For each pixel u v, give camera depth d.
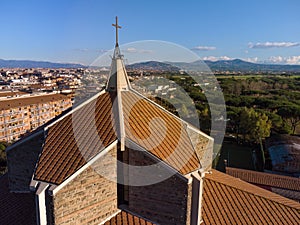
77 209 10.80
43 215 10.16
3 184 18.42
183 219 11.35
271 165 48.09
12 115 73.75
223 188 16.05
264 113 60.19
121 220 12.01
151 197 11.92
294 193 32.28
